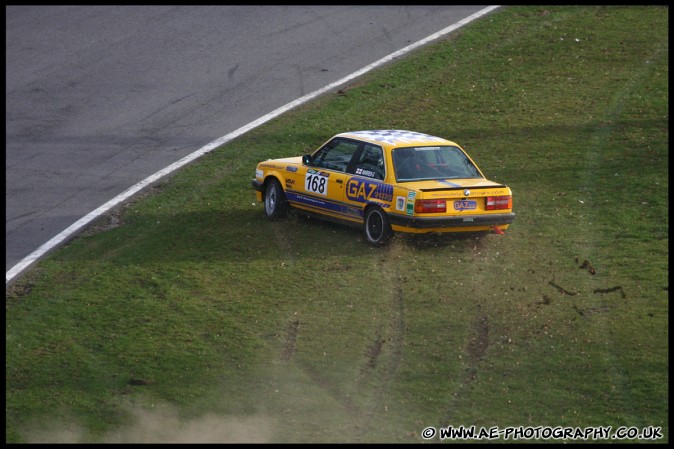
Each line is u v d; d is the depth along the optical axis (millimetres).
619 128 51906
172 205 43562
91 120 55281
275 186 40875
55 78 61625
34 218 42062
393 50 66062
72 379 26797
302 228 39812
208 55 65500
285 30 70312
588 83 59562
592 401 24641
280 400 25234
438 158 37344
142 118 55562
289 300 31734
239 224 40625
